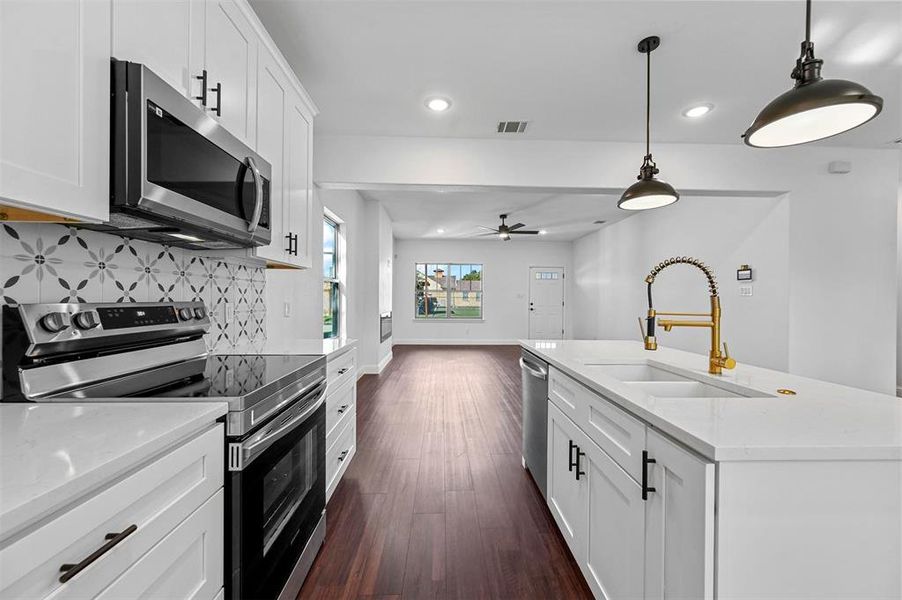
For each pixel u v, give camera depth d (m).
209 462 1.01
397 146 3.52
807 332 3.73
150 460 0.81
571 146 3.61
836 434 0.98
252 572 1.17
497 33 2.14
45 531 0.58
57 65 0.85
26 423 0.89
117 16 1.00
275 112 1.95
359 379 5.93
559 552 1.92
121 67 1.00
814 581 0.92
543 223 7.77
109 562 0.69
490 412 4.24
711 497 0.91
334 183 3.56
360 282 6.14
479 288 10.27
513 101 2.89
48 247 1.16
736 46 2.24
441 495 2.46
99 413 0.97
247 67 1.67
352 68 2.48
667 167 3.66
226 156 1.42
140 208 1.03
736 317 4.41
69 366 1.13
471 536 2.04
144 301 1.55
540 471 2.43
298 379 1.59
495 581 1.72
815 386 1.56
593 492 1.59
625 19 2.02
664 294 5.84
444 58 2.37
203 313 1.75
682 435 1.01
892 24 2.04
